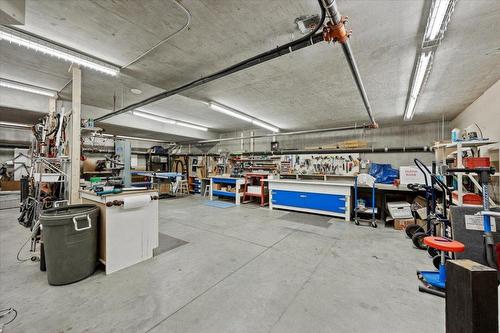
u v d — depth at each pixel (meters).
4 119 6.09
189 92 4.57
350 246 3.21
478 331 1.08
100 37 2.60
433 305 1.82
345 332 1.51
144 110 6.50
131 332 1.49
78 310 1.71
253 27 2.42
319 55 3.03
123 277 2.24
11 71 3.70
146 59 3.12
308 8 2.12
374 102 5.09
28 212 4.03
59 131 3.60
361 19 2.24
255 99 5.00
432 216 2.95
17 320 1.59
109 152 8.58
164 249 3.02
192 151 12.04
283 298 1.90
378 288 2.07
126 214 2.47
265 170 8.70
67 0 2.01
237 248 3.09
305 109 5.84
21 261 2.58
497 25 2.29
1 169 7.31
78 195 3.05
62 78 3.98
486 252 1.98
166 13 2.19
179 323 1.58
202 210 5.87
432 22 2.04
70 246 2.08
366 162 7.52
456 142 2.95
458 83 3.88
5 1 1.81
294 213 5.52
